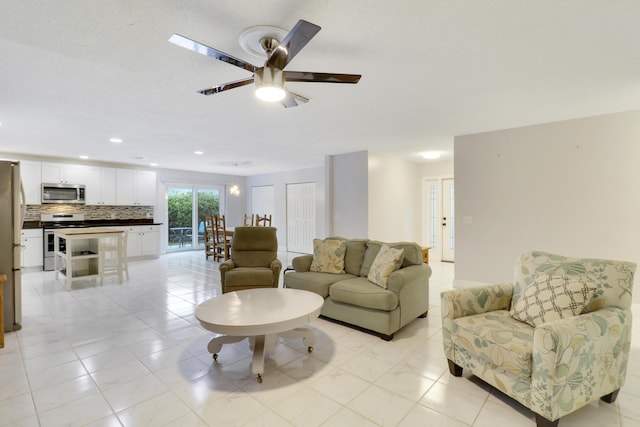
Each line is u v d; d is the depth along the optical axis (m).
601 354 1.75
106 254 5.84
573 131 3.70
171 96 2.94
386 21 1.79
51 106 3.20
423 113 3.46
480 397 1.98
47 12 1.66
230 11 1.69
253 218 8.77
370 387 2.09
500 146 4.18
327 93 2.87
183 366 2.37
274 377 2.22
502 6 1.65
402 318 2.93
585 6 1.64
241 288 3.61
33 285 4.79
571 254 3.73
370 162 5.74
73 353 2.57
